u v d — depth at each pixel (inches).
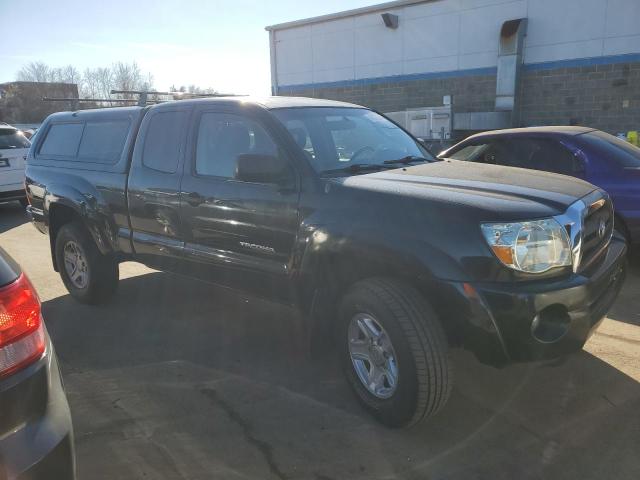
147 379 147.2
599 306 119.9
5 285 75.8
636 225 215.0
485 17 587.8
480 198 113.7
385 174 136.6
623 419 123.1
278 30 791.1
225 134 154.8
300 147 139.0
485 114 581.3
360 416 127.4
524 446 114.3
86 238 198.7
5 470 69.6
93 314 198.2
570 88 547.2
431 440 117.4
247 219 144.6
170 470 109.0
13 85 2009.1
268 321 189.0
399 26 660.7
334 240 123.3
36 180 218.7
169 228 169.2
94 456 113.6
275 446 116.3
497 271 105.7
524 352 107.7
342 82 735.1
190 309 201.6
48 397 78.3
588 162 227.1
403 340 111.4
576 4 527.8
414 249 111.1
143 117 182.1
